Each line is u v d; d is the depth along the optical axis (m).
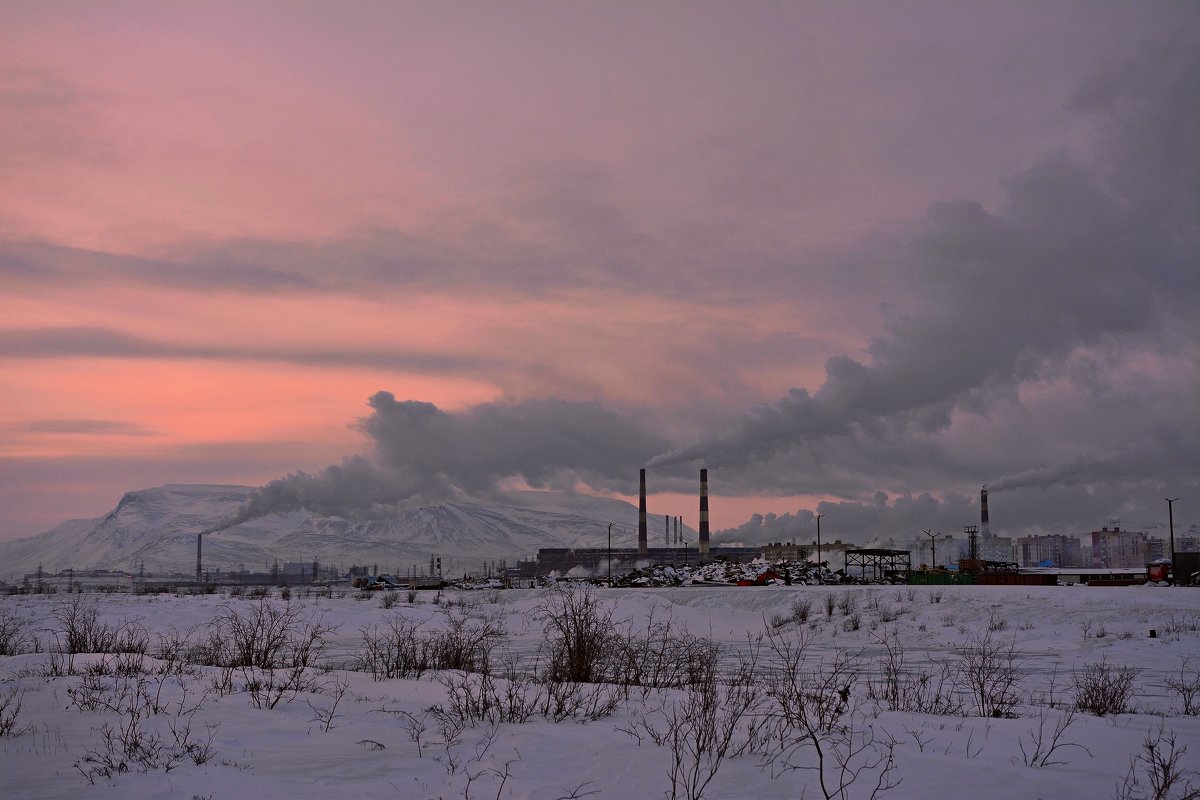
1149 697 19.39
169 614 43.62
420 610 50.66
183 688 14.04
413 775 8.88
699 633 43.28
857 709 13.54
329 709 12.84
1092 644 32.91
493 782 8.59
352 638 37.12
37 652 22.78
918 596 51.31
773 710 12.78
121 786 8.17
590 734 10.98
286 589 75.94
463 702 13.45
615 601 48.16
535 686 15.55
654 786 8.40
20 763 9.20
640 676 16.47
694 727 10.72
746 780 8.64
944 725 11.94
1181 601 44.31
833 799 7.90
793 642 38.16
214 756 9.60
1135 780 8.74
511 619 43.94
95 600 50.47
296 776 8.78
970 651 32.22
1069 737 11.13
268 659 19.72
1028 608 44.19
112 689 14.29
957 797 8.01
